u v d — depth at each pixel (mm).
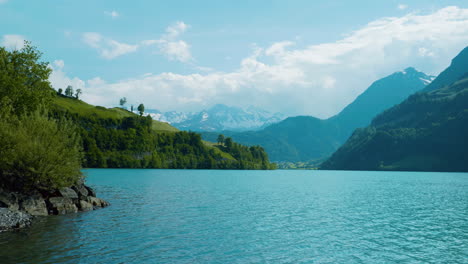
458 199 78438
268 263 26734
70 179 48156
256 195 82312
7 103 50656
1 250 26703
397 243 34094
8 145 41000
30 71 66562
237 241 33219
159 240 32250
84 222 39344
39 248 27719
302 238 35469
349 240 35062
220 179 158625
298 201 70688
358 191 101812
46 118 47312
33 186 43469
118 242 30797
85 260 25125
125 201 61000
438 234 38531
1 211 36312
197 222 42344
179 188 95438
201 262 26250
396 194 91812
